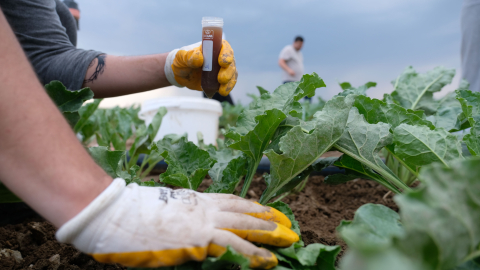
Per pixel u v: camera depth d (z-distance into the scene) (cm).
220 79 146
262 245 86
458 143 100
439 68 191
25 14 167
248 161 127
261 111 125
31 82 67
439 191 53
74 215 66
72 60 168
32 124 63
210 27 145
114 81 171
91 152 106
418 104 186
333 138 105
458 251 54
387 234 71
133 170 129
